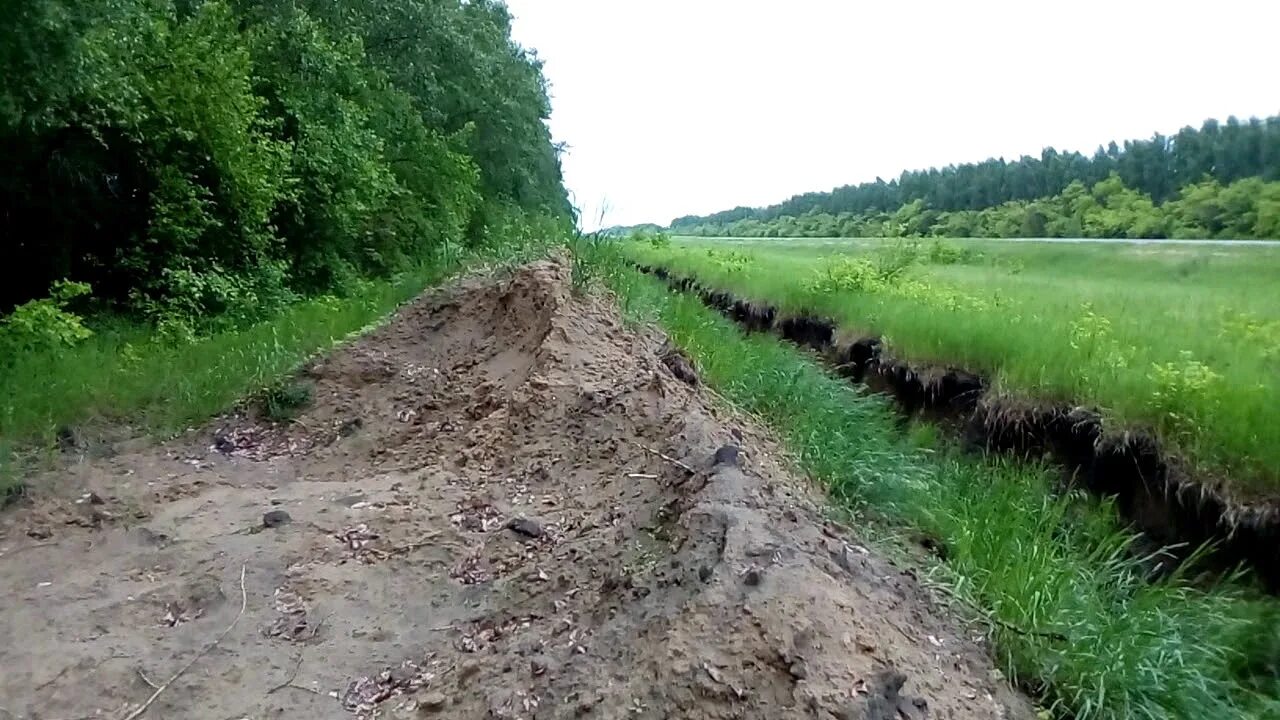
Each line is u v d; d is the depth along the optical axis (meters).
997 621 4.42
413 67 18.86
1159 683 4.26
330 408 7.33
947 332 9.23
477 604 4.28
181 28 11.13
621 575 3.93
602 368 6.79
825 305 12.51
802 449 6.77
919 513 6.19
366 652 3.91
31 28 6.93
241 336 9.34
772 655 3.06
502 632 3.96
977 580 4.93
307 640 4.01
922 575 4.83
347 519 5.22
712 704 2.92
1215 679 4.64
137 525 5.30
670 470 4.95
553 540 4.78
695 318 10.38
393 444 6.73
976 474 7.32
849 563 4.23
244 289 11.21
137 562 4.78
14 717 3.45
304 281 13.25
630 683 3.07
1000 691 3.86
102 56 8.34
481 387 7.09
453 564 4.68
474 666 3.57
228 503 5.57
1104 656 4.25
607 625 3.55
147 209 11.00
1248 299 9.54
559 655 3.44
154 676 3.72
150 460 6.40
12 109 7.31
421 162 16.94
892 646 3.48
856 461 6.67
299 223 12.84
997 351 8.45
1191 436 6.15
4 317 8.95
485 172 24.38
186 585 4.46
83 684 3.67
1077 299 10.70
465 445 6.33
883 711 2.96
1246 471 5.67
